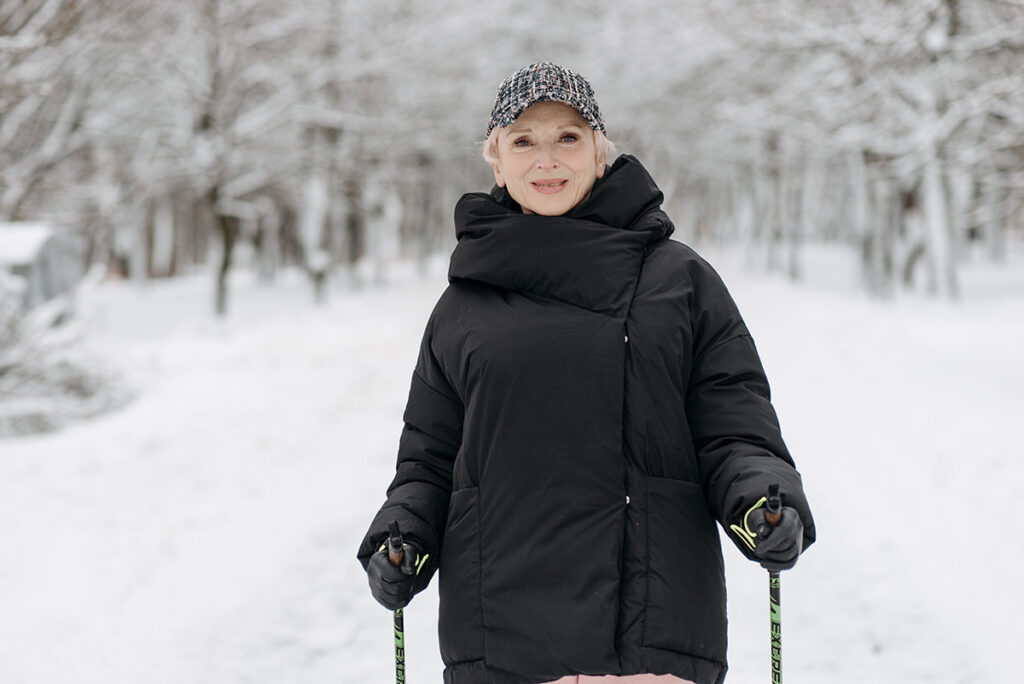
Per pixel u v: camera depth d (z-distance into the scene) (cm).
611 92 2898
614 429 191
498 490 194
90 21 1180
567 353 193
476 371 199
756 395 195
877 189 2356
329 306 2272
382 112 2409
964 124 1533
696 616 188
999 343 1330
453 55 2456
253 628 430
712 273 205
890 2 1438
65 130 1602
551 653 188
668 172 4244
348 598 464
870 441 719
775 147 3123
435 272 3997
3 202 1565
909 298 2436
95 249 3034
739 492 179
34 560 525
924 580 454
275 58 2161
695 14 2027
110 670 392
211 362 1288
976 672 365
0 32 969
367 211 3250
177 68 1981
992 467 623
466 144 2602
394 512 202
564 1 2720
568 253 198
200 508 612
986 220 1720
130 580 492
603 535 188
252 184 2250
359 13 2172
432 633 425
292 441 787
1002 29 1231
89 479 688
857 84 1798
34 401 907
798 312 1747
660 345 193
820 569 481
